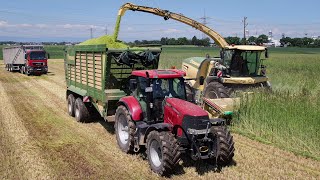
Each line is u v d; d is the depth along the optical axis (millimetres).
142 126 7664
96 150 8695
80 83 11789
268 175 7137
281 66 28453
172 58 38469
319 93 11172
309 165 7699
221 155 7281
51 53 72375
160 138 6926
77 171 7301
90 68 10742
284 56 49281
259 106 10273
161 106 7840
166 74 7902
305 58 41719
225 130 7406
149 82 7832
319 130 8578
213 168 7496
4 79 25672
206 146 7043
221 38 15031
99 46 9797
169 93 8008
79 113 11422
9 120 11789
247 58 13305
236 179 6910
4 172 7191
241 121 10445
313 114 9031
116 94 9617
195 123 6887
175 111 7270
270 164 7738
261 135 9656
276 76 19281
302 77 18812
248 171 7324
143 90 8102
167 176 7016
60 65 41375
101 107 10305
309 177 7062
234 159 8023
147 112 7805
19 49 31234
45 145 9031
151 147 7359
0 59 56812
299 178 7012
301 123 8961
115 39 11898
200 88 13328
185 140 7074
